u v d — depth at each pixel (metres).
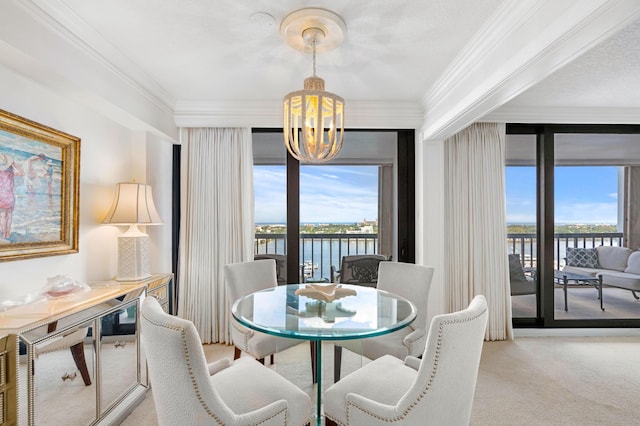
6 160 1.72
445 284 3.34
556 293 3.54
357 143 3.48
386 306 2.00
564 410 2.10
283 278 3.45
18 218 1.78
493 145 3.34
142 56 2.22
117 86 2.28
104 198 2.52
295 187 3.42
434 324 1.20
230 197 3.27
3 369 1.30
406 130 3.42
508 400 2.21
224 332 3.21
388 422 1.27
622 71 2.45
